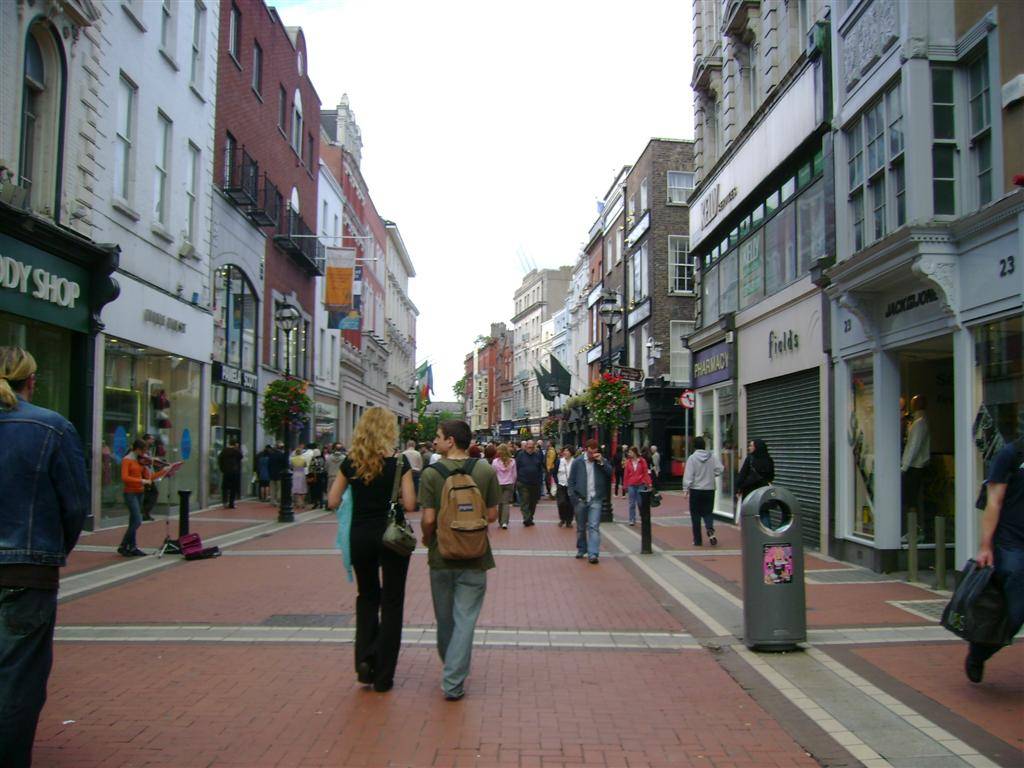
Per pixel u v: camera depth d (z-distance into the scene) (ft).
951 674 20.18
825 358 42.60
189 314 66.90
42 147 46.21
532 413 243.60
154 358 61.52
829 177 41.88
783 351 49.24
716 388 64.49
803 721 16.87
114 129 53.93
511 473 62.95
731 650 22.75
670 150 118.21
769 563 22.59
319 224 122.72
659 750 15.26
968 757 14.87
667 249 116.78
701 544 47.14
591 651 22.65
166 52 61.77
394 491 19.01
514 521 63.67
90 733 15.75
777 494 22.95
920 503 37.55
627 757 14.92
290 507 61.21
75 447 13.50
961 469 30.76
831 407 41.81
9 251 41.52
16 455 12.84
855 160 39.42
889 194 35.45
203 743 15.29
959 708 17.58
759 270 55.26
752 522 22.84
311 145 115.55
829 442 42.01
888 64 34.99
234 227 80.28
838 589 32.19
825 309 42.01
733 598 30.66
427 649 22.59
